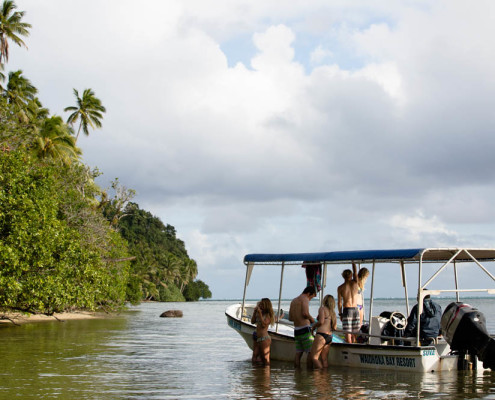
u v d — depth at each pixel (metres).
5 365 12.59
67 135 38.94
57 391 9.18
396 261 14.18
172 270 120.88
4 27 34.00
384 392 9.36
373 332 12.71
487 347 11.13
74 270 21.95
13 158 19.84
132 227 127.69
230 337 23.67
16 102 37.47
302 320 12.69
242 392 9.34
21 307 22.86
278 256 14.21
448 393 9.28
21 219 18.44
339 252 12.89
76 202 29.61
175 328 30.31
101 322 33.62
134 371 12.00
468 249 11.92
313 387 9.84
